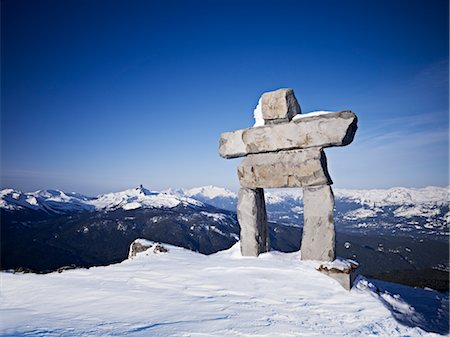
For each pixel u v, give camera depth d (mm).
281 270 8445
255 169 9977
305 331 4996
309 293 7105
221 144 10820
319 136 8969
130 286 7402
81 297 6551
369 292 7805
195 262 9852
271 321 5277
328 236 8742
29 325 4812
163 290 7047
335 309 6324
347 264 8336
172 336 4398
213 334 4543
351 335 5090
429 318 7543
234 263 9305
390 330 5527
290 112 9617
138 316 5262
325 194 8961
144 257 11109
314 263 8688
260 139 9922
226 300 6336
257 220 10258
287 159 9477
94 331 4535
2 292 7246
